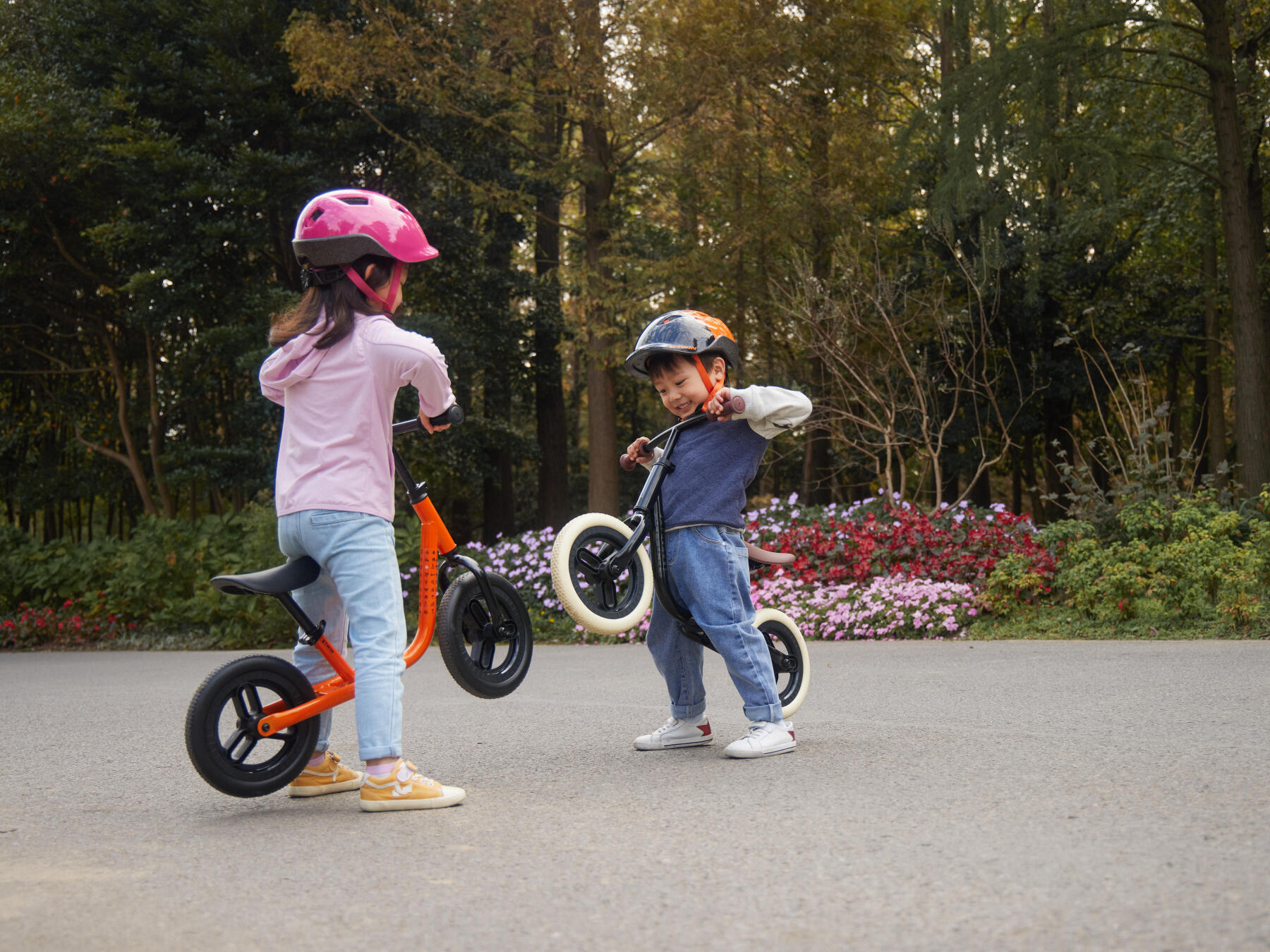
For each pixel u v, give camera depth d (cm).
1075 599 803
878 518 1037
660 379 382
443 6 1576
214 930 201
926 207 1795
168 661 999
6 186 1619
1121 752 342
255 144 1662
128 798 348
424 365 312
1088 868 216
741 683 372
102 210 1700
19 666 976
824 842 246
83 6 1620
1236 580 714
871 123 1698
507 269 1934
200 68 1620
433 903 213
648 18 1533
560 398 2119
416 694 627
